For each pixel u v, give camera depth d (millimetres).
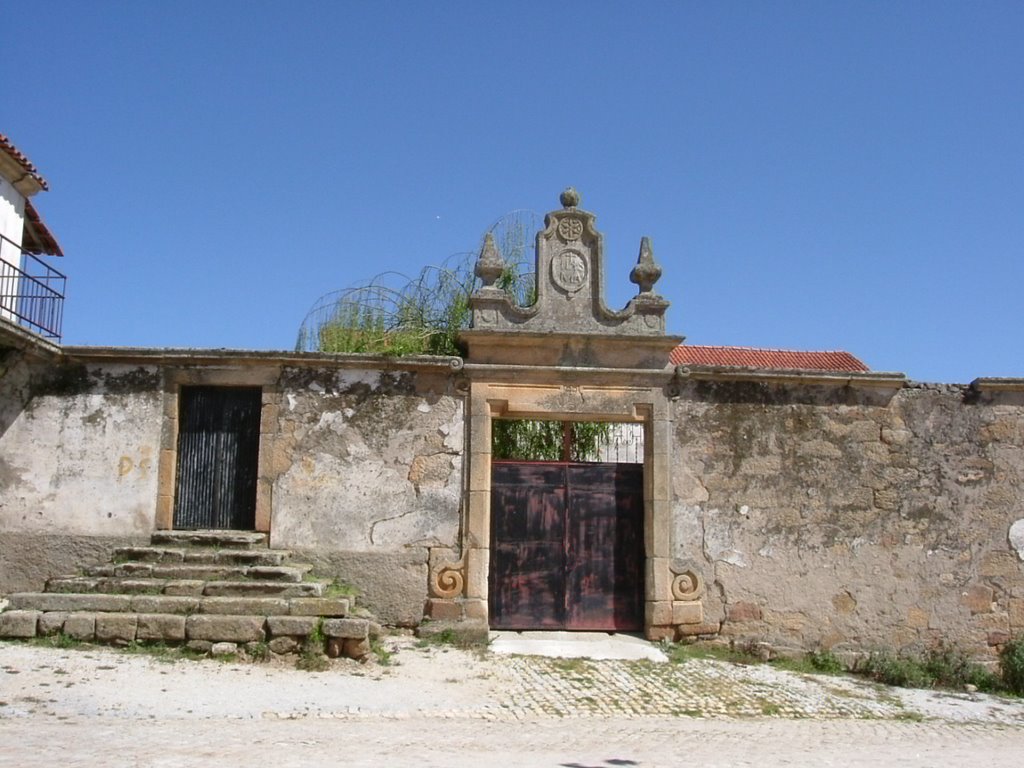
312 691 8852
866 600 12273
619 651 11359
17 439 11852
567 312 12352
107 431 11891
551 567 12211
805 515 12352
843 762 7422
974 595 12398
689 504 12227
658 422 12312
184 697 8289
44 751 6320
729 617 12086
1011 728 9805
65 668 8805
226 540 11477
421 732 7715
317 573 11633
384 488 11898
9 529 11672
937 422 12695
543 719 8570
